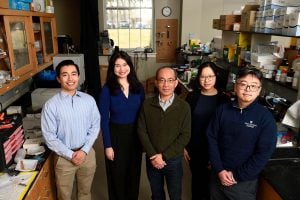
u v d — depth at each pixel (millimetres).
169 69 1854
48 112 1825
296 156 1711
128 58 1957
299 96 1845
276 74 2139
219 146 1684
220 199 1758
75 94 1946
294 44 2645
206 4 5918
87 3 4055
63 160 1907
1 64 2014
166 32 6266
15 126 1929
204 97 2057
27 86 3123
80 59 3627
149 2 6160
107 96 1981
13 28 2016
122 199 2225
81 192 2172
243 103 1551
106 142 2029
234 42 3611
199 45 5191
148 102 1905
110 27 6273
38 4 2736
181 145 1879
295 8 2018
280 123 2033
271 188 1479
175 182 1986
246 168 1532
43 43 2855
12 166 1812
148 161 1979
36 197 1691
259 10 2543
